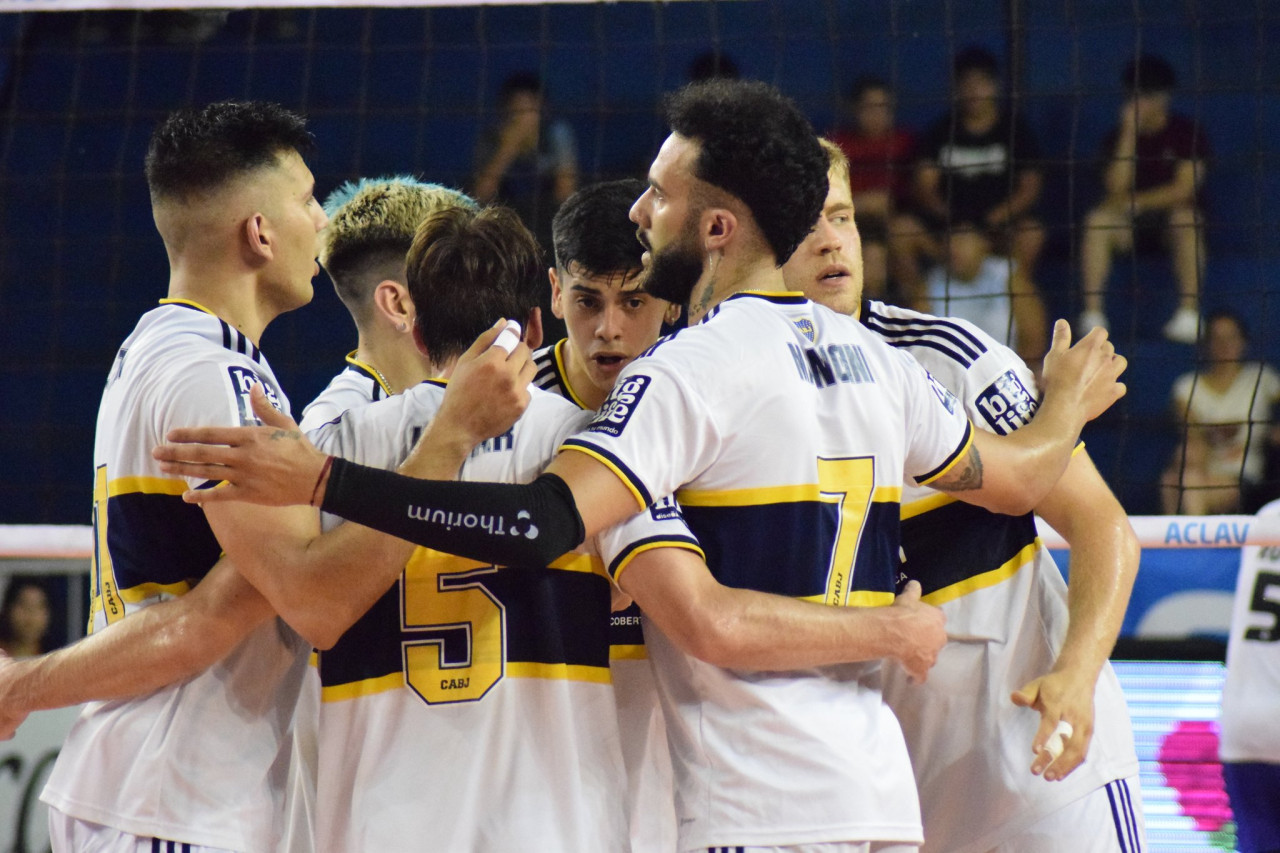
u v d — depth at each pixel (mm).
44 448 14625
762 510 4664
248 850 4859
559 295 6746
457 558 4793
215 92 16141
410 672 4742
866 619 4613
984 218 14883
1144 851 5750
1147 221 14641
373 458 4832
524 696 4719
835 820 4480
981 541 5820
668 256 5098
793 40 15992
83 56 16047
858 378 4879
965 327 6051
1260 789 9531
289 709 5160
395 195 6840
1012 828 5617
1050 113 15188
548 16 16234
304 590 4520
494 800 4605
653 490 4477
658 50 16047
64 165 15562
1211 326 14023
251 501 4238
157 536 4953
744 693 4617
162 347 5055
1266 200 14602
